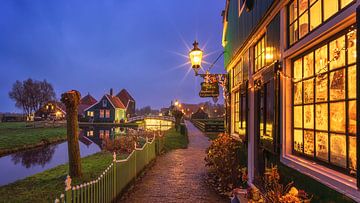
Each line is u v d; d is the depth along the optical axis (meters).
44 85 89.69
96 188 5.36
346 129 2.75
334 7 2.95
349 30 2.67
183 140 21.92
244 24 7.16
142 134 21.89
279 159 4.41
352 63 2.67
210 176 9.38
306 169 3.35
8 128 44.12
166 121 62.94
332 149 3.01
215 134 28.16
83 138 32.09
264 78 5.19
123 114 71.88
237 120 8.70
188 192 7.50
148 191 7.64
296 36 3.92
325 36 3.04
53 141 28.53
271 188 4.44
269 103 4.82
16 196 7.28
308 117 3.58
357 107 2.32
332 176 2.82
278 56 4.48
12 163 17.27
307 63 3.62
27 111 87.06
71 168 9.06
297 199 3.23
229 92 9.88
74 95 9.01
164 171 10.46
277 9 4.45
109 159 13.11
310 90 3.53
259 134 5.89
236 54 8.10
